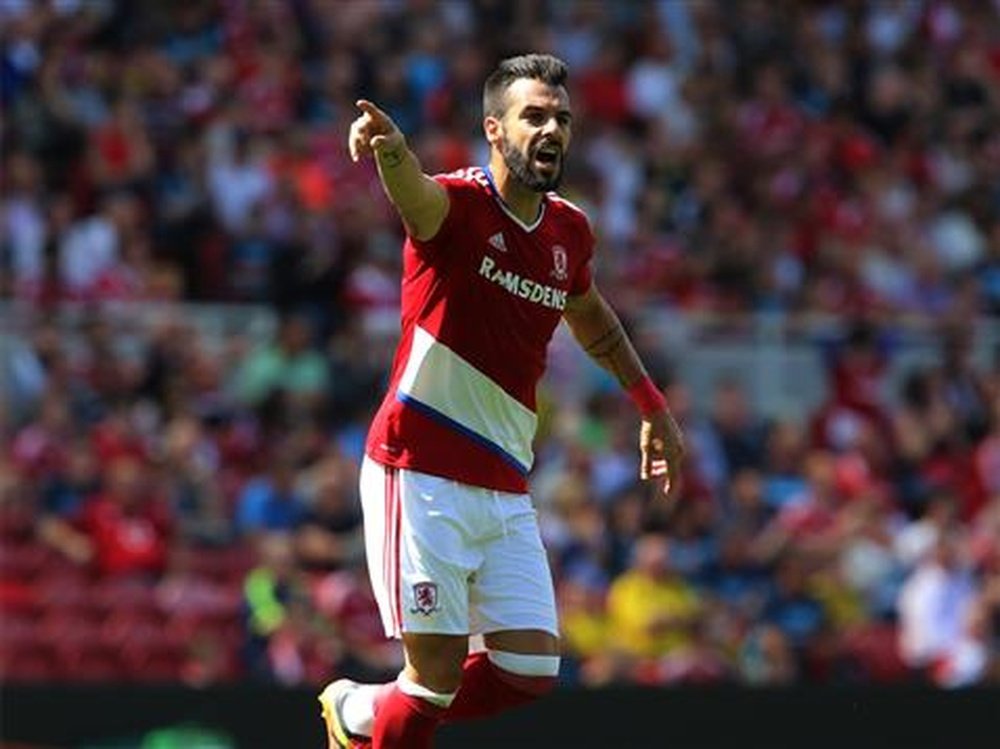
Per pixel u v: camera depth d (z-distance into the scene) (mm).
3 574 51156
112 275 58562
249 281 59375
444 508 25734
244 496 52688
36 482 52250
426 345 25781
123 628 50844
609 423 55531
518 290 25766
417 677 26047
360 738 26984
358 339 56125
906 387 59781
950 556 54000
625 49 71688
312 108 65312
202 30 66500
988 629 53531
